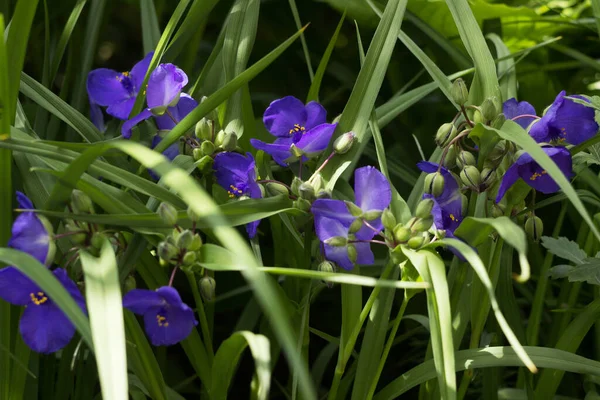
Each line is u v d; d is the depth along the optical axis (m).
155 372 0.98
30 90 1.03
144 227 0.95
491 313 1.07
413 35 1.27
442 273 0.95
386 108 1.06
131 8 1.60
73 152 0.97
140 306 0.95
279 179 1.23
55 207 0.96
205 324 1.00
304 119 1.02
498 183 1.00
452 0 1.01
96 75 1.04
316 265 1.04
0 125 0.96
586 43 1.30
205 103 0.99
